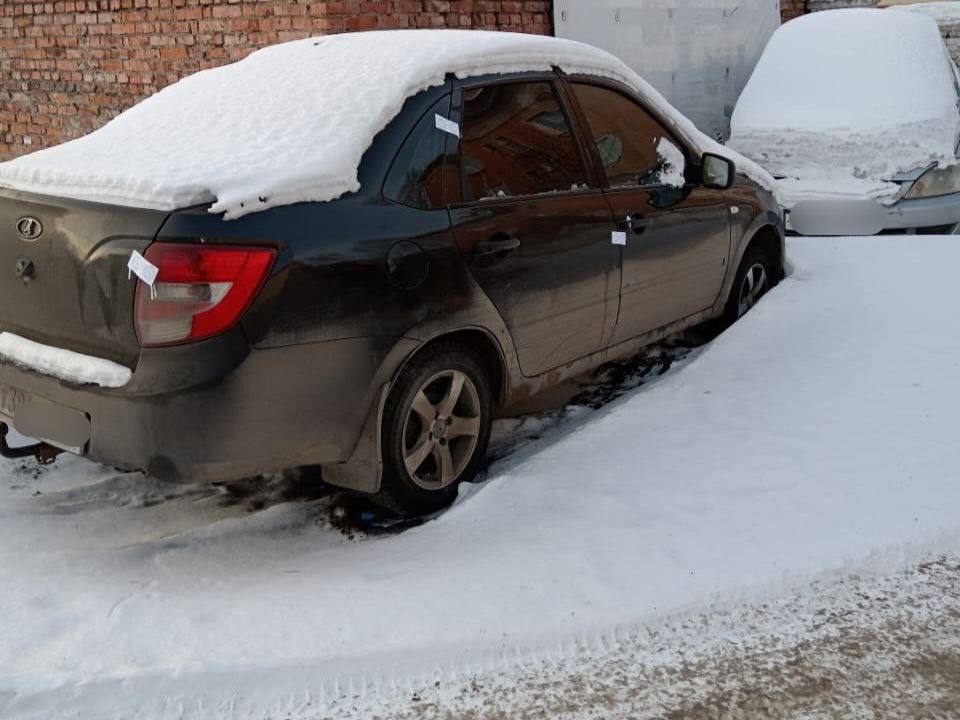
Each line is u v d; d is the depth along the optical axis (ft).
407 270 11.67
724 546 11.08
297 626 9.73
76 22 30.78
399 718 8.84
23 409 11.34
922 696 9.08
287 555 11.50
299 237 10.69
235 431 10.37
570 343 14.44
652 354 18.42
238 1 26.20
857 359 15.57
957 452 12.75
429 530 11.75
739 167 18.60
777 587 10.46
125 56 29.71
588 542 11.22
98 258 10.50
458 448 12.99
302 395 10.77
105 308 10.53
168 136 12.71
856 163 25.54
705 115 35.45
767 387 14.97
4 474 13.44
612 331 15.28
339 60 13.88
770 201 19.12
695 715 8.90
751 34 36.45
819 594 10.43
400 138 12.25
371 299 11.23
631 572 10.66
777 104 28.25
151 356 10.21
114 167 11.23
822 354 15.89
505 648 9.60
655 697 9.12
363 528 12.33
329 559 11.24
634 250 15.23
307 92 13.02
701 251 16.87
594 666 9.48
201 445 10.27
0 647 9.29
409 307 11.62
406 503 12.25
